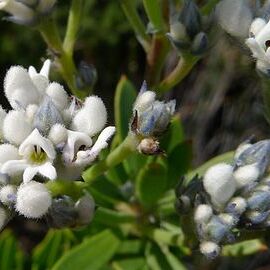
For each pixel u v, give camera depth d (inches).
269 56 7.9
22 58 16.7
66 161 7.1
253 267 15.0
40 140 6.9
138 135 7.4
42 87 7.6
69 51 8.8
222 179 7.7
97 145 7.1
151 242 10.0
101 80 17.3
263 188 7.8
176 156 10.0
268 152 7.9
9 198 7.2
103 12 17.2
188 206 8.0
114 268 10.2
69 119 7.3
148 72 9.3
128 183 10.2
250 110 16.7
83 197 7.9
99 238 9.7
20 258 10.9
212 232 7.8
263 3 8.3
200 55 8.5
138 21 9.2
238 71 16.5
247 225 7.9
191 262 12.4
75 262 9.5
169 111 7.3
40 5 8.5
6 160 7.1
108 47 17.3
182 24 8.2
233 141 16.8
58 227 8.0
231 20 8.1
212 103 16.9
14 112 7.2
